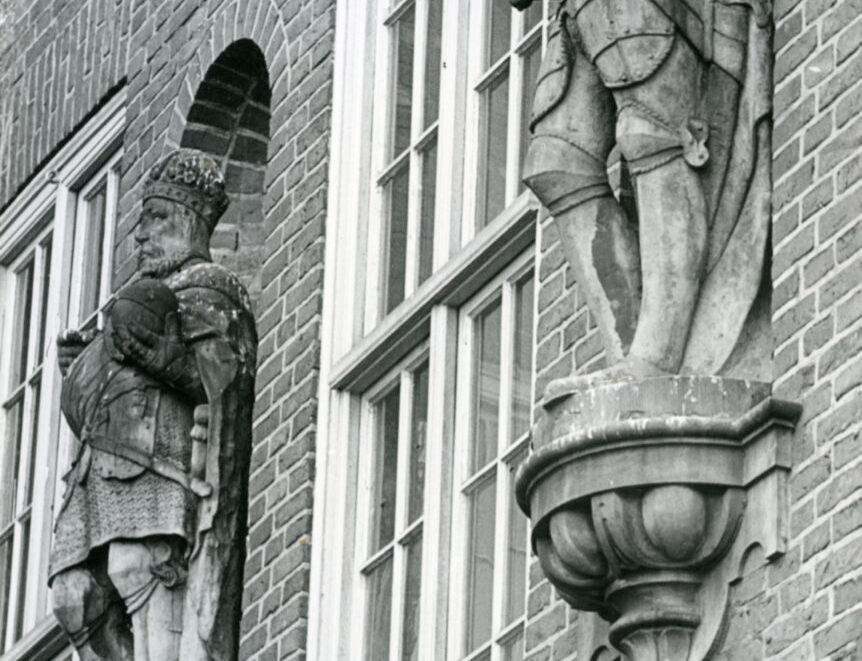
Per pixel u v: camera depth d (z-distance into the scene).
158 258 15.64
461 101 15.93
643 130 12.68
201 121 18.47
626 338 12.78
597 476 12.38
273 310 16.98
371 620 15.83
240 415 15.38
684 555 12.34
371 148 16.78
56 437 19.48
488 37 15.97
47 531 19.28
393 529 15.89
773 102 12.71
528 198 14.95
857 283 12.02
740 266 12.70
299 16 17.55
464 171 15.80
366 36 17.08
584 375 12.73
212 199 15.77
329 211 16.80
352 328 16.44
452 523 15.14
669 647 12.42
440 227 15.77
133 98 19.11
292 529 16.22
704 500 12.29
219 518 15.28
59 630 18.61
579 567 12.56
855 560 11.67
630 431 12.32
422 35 16.59
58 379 19.58
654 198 12.68
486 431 15.17
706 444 12.29
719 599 12.32
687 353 12.65
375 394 16.23
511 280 15.15
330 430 16.27
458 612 14.95
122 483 15.25
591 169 12.98
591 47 12.83
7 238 20.55
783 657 11.92
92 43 19.84
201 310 15.38
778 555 12.08
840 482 11.86
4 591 19.66
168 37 18.89
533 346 14.84
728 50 12.80
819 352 12.12
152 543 15.24
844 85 12.34
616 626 12.53
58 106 20.12
